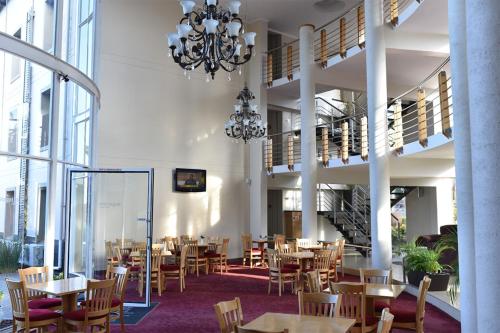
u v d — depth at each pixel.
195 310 6.68
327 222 15.62
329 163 10.94
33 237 6.23
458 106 4.69
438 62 9.84
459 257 4.68
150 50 11.73
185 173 12.06
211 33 5.37
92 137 9.41
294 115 15.84
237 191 13.26
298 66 13.82
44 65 6.38
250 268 11.38
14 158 5.92
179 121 12.14
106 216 9.01
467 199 4.61
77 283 5.19
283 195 15.48
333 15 13.46
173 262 11.05
